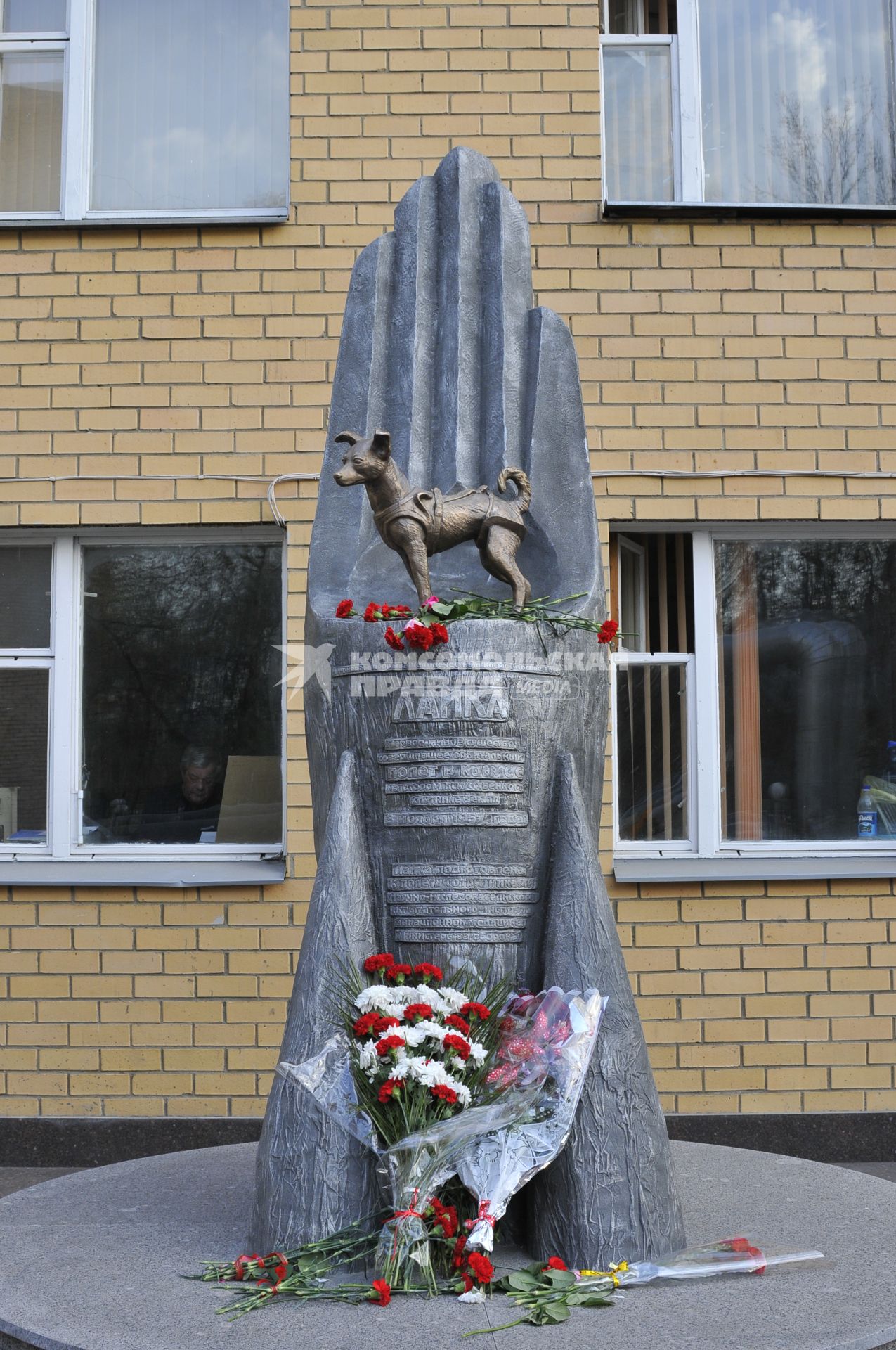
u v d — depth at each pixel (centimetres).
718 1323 315
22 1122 633
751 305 671
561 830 391
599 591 415
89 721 680
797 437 665
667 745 674
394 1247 338
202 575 685
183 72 712
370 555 438
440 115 678
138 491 666
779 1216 403
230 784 675
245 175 701
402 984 363
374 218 675
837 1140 630
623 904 640
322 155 677
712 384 667
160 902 642
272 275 673
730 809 675
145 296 674
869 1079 635
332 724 401
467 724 388
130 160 703
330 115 679
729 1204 418
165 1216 407
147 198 701
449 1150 341
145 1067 636
